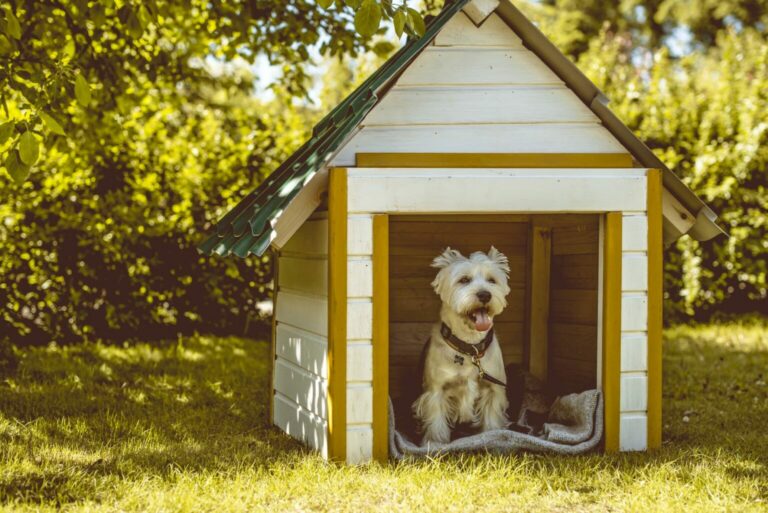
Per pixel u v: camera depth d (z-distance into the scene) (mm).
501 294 5000
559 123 4793
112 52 7297
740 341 9297
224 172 9250
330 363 4504
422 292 6309
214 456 4727
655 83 11125
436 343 5156
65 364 7660
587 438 4820
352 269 4512
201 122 9430
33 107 4680
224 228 5738
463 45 4711
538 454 4758
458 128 4699
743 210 10438
